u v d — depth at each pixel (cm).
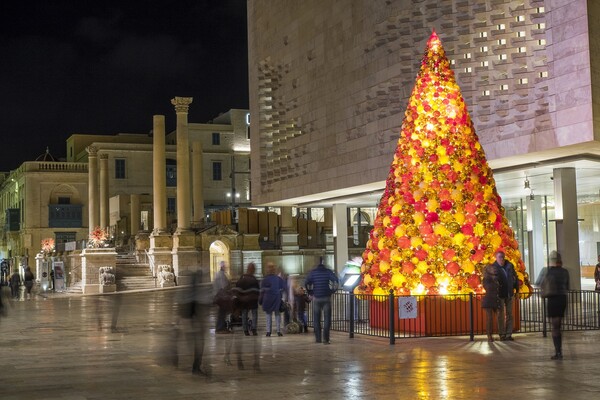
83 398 1111
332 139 3919
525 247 4400
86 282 4847
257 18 4766
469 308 1866
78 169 7606
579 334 1870
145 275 5356
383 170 3481
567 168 2997
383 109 3481
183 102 5434
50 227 7394
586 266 4031
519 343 1706
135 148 7500
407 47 3316
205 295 1353
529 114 2750
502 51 2830
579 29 2564
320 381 1233
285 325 2055
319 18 4044
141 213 6888
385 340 1808
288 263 5472
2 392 1167
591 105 2523
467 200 1980
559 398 1063
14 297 4469
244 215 5669
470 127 2075
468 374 1279
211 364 1455
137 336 2052
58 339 1991
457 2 3005
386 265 1991
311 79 4128
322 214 6800
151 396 1122
